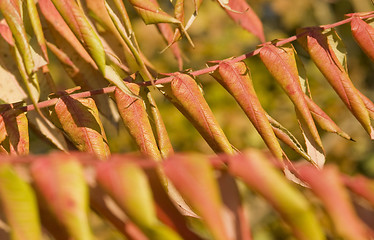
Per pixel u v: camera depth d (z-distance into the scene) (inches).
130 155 18.1
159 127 26.7
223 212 18.3
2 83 30.1
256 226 68.1
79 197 17.2
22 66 24.2
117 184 17.4
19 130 26.5
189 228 18.5
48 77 30.5
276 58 26.2
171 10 69.1
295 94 26.2
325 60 26.6
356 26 26.5
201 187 17.3
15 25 24.1
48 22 30.2
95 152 26.2
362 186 17.7
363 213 18.3
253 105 25.6
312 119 26.3
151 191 18.4
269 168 17.2
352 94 26.3
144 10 25.9
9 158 17.8
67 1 25.0
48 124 29.7
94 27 30.3
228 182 18.4
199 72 26.2
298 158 74.2
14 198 17.1
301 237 16.9
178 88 25.6
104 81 31.1
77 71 30.8
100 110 31.3
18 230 17.0
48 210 17.8
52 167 17.4
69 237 17.8
